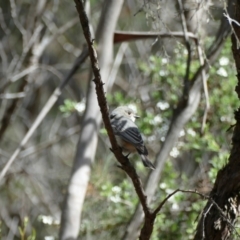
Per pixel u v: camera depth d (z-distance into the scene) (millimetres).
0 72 19109
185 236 11750
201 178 11789
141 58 16188
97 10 18594
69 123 19531
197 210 11438
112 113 9750
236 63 6996
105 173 12820
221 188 6820
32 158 18719
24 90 16906
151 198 10688
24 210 17172
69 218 10508
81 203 10625
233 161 6840
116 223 12320
